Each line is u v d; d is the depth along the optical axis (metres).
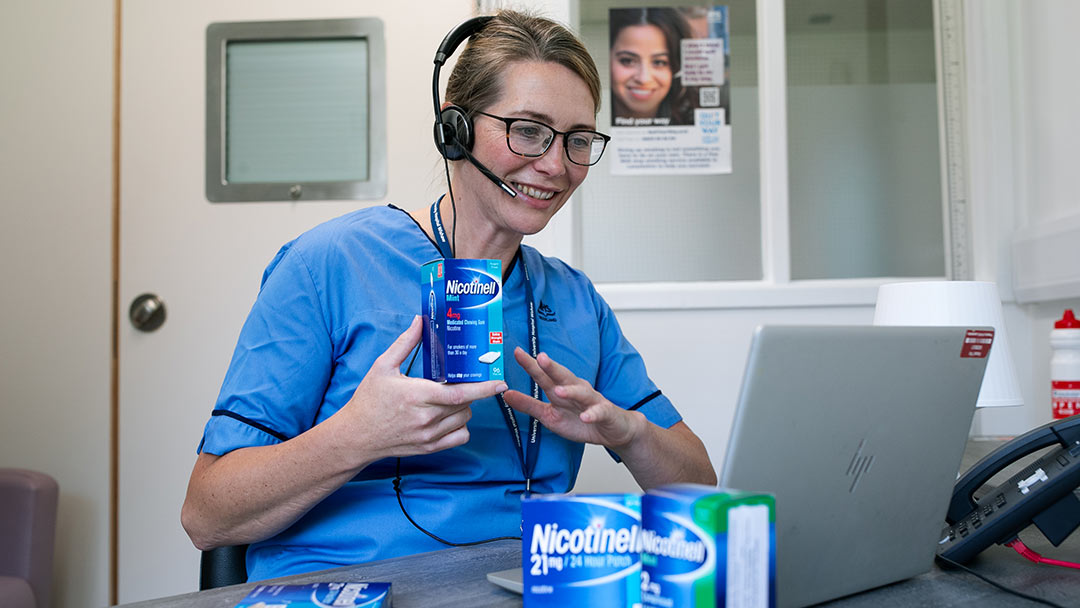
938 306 1.36
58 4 2.06
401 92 2.06
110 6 2.05
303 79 2.07
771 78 1.97
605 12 1.98
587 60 1.06
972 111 1.97
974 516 0.84
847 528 0.68
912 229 2.00
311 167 2.07
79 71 2.06
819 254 2.00
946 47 1.99
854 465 0.67
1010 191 1.95
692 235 1.99
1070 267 1.67
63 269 2.04
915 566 0.76
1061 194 1.78
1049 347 1.84
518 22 1.07
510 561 0.84
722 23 1.99
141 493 2.01
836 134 2.00
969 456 1.40
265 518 0.94
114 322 2.04
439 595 0.71
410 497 1.01
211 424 1.00
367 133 2.07
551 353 1.15
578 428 0.96
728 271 1.99
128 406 2.03
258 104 2.07
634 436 0.97
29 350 2.04
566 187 1.06
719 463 1.96
